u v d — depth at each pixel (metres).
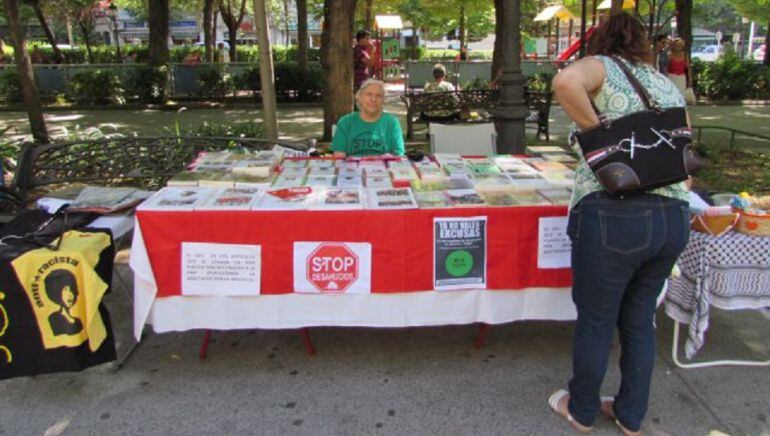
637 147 2.25
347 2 8.52
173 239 2.91
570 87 2.24
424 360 3.31
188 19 49.34
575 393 2.67
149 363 3.29
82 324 2.84
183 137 5.09
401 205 3.00
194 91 16.67
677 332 3.17
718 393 3.00
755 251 2.96
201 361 3.30
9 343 2.78
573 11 22.53
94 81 15.52
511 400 2.94
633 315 2.56
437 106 9.99
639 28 2.38
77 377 3.14
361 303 3.06
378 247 2.98
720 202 3.57
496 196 3.17
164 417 2.82
